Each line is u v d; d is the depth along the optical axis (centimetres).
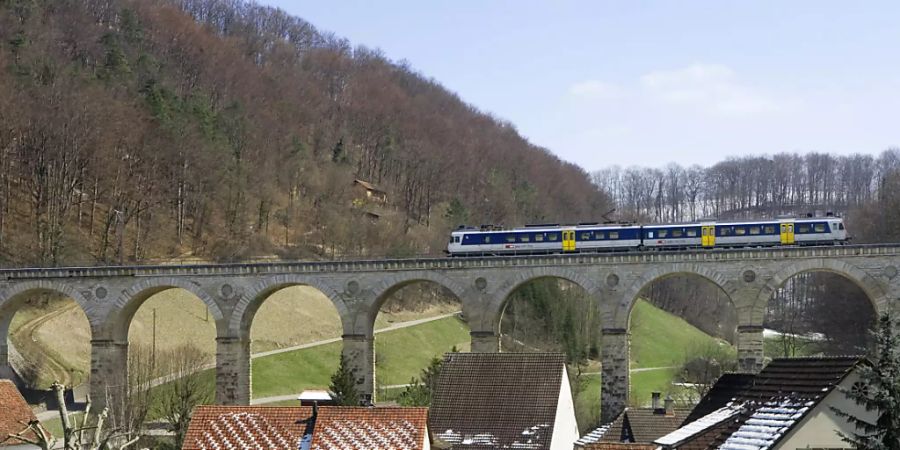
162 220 18425
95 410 11088
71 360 13450
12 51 18575
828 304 16012
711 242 10788
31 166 16975
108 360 11162
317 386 14138
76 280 11306
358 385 10606
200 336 15025
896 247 9681
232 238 19138
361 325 10688
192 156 19162
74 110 17575
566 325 16250
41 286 11375
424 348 16625
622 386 10088
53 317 14150
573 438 7269
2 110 16712
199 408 5250
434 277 10581
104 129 17975
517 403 6506
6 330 11700
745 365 9888
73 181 17125
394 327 17225
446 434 6391
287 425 5097
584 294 16838
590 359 16738
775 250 9888
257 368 14212
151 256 17488
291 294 17250
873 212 17988
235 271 10950
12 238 15775
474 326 10475
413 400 9669
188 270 11050
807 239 10531
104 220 17525
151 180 18338
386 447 4875
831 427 4328
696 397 12175
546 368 6675
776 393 4756
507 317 16450
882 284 9706
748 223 10738
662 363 17450
